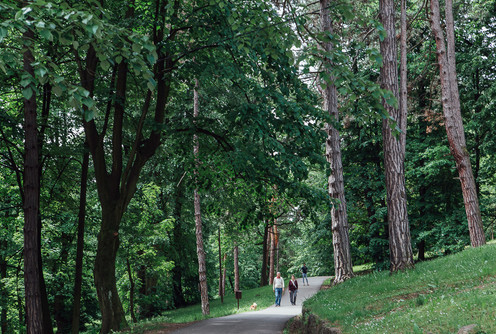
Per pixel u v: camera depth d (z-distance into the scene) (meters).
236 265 51.25
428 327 6.59
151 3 14.15
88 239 25.75
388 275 14.83
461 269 12.06
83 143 17.02
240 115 13.90
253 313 22.17
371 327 7.91
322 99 22.16
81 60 14.99
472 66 25.95
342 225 21.28
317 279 45.19
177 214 32.72
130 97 19.23
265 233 50.06
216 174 17.92
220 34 13.24
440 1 26.52
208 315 22.23
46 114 16.61
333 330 8.86
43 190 19.41
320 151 15.41
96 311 31.34
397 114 14.92
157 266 28.12
